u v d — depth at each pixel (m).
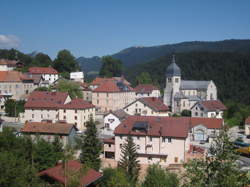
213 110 140.12
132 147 71.12
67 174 44.75
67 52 196.38
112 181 47.75
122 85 159.25
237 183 26.25
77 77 182.50
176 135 78.06
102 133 105.12
